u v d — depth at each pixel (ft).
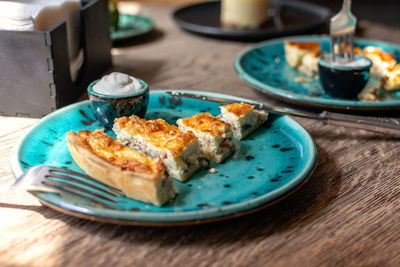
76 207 1.55
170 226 1.62
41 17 2.09
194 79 2.62
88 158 1.69
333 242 1.60
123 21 3.42
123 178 1.63
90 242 1.57
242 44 3.20
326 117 2.08
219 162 1.87
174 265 1.51
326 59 2.43
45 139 1.94
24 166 1.76
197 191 1.72
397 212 1.71
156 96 2.25
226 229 1.62
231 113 2.00
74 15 2.34
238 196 1.70
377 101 2.26
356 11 6.52
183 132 1.89
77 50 2.40
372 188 1.81
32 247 1.55
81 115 2.12
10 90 2.13
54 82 2.10
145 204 1.64
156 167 1.63
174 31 3.40
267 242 1.59
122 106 2.01
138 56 2.92
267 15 3.37
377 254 1.57
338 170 1.90
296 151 1.93
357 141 2.09
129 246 1.56
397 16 6.28
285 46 2.79
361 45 2.93
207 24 3.38
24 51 2.06
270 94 2.32
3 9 2.04
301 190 1.79
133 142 1.90
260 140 2.01
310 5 3.57
